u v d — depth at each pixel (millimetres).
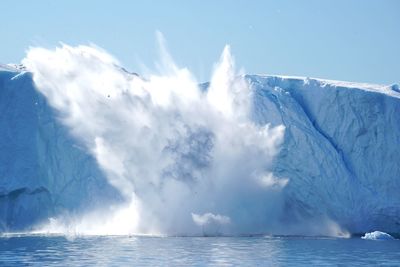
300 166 108812
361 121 111812
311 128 111000
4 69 120688
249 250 73625
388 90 117938
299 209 108812
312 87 116500
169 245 79500
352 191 107812
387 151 110500
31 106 114125
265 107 111875
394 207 108062
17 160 110062
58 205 108750
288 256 67312
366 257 67000
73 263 59781
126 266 57875
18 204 108062
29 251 71000
